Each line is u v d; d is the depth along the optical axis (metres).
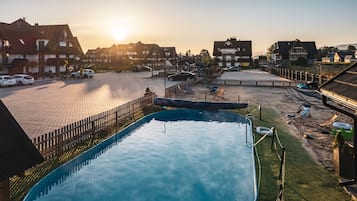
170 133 18.55
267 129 16.56
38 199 9.73
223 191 10.73
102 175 12.09
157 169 12.85
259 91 35.00
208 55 104.25
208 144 16.39
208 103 23.81
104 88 36.31
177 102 24.31
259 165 11.39
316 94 31.19
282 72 55.84
